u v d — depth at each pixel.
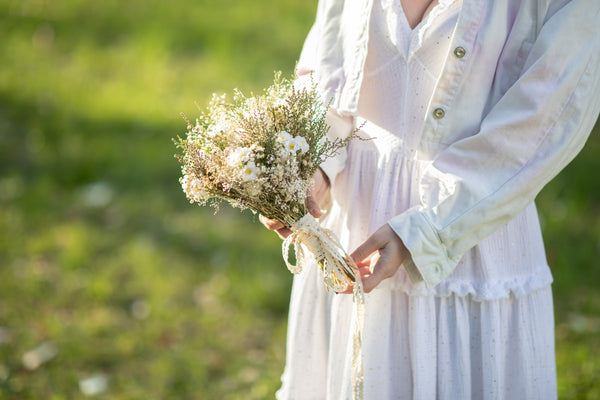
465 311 1.92
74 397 2.65
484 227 1.84
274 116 1.86
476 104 1.88
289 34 6.93
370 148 1.98
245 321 3.05
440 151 1.90
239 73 5.95
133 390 2.68
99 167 4.42
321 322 2.06
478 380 1.94
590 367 2.67
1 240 3.57
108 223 3.82
